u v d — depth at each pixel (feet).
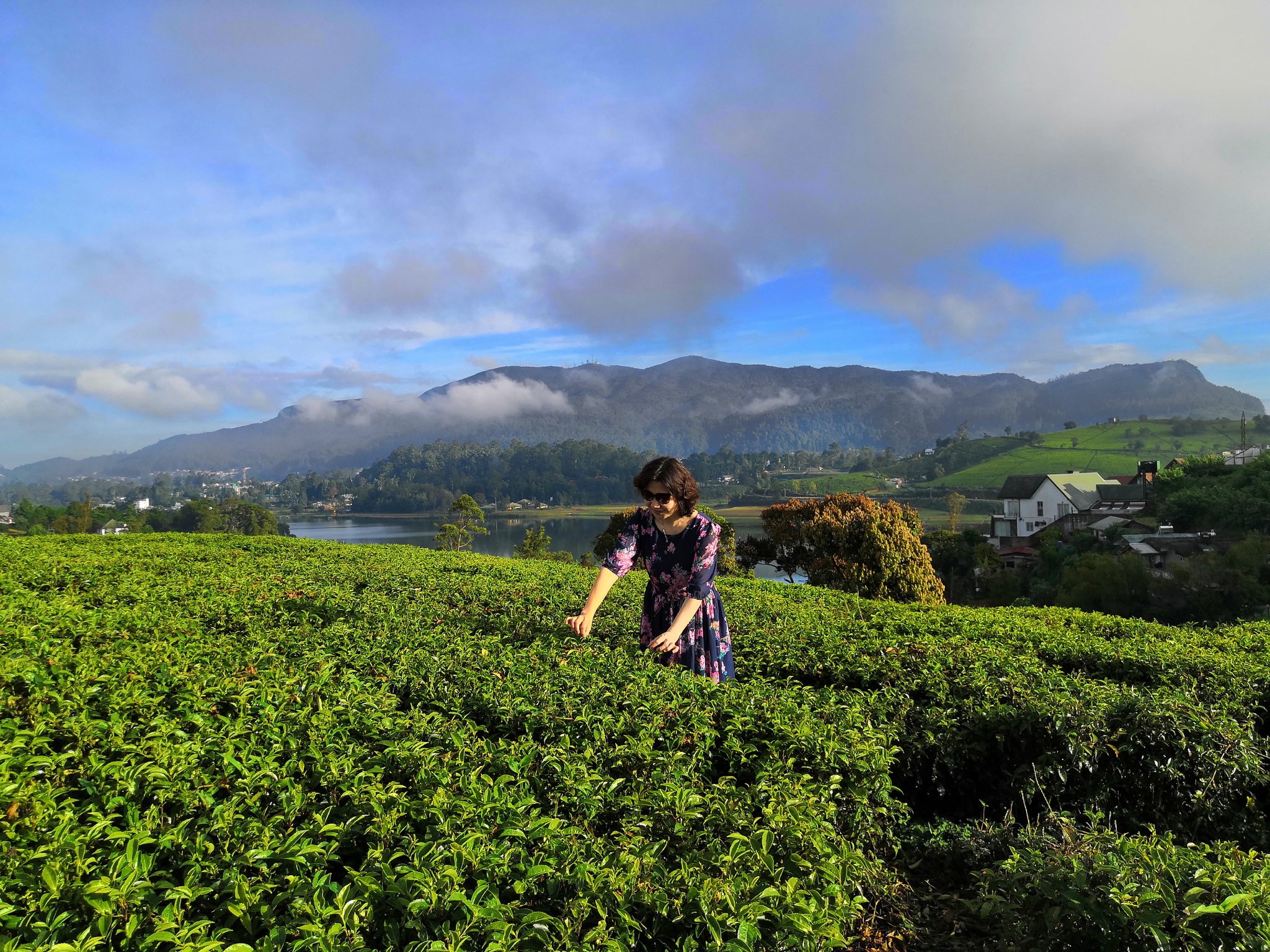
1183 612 110.01
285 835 8.58
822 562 64.39
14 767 9.52
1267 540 114.01
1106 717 14.76
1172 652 20.25
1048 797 14.67
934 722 15.39
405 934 7.27
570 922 7.35
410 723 12.10
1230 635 24.06
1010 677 16.96
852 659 18.67
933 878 13.14
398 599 26.04
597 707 12.98
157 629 18.81
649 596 16.84
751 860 8.54
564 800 9.88
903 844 14.08
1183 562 118.42
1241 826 14.15
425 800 9.18
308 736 11.13
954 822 14.97
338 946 6.63
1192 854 9.27
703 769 11.76
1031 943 9.55
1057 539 175.94
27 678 13.04
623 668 15.29
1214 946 8.07
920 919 11.73
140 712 12.30
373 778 10.02
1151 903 8.31
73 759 10.39
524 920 7.13
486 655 16.76
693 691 13.75
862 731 12.76
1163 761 14.33
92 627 18.37
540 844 8.57
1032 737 15.12
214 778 9.80
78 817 8.84
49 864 7.21
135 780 9.48
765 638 20.70
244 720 11.79
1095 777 14.64
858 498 66.49
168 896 7.13
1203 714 14.85
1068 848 10.53
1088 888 8.98
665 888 7.94
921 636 22.25
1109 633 26.12
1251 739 14.46
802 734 11.94
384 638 18.63
